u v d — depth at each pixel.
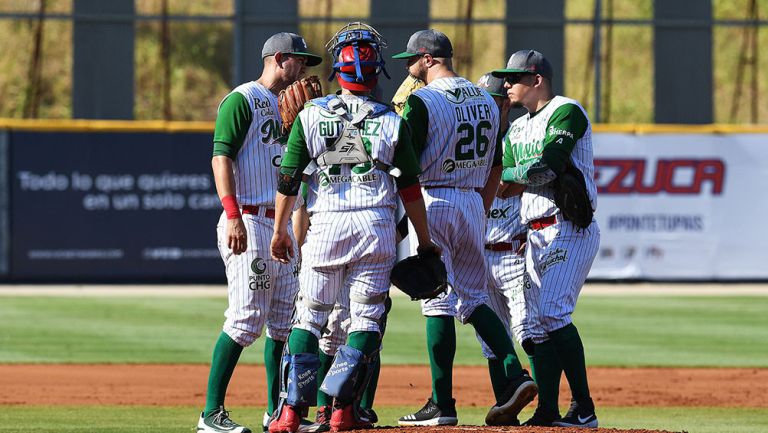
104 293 60.84
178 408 29.45
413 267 20.23
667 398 31.73
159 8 113.31
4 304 55.41
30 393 31.89
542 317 22.48
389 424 26.56
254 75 70.75
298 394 19.98
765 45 115.06
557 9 72.38
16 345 41.94
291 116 21.42
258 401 30.98
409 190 19.97
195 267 65.12
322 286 20.34
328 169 19.97
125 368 36.84
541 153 22.75
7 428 25.31
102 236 64.56
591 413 22.41
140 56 111.25
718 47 115.12
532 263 23.20
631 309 54.81
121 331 45.91
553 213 22.70
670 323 49.69
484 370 37.06
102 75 70.81
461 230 22.12
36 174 64.12
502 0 111.19
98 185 64.50
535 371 23.20
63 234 64.38
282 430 20.03
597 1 71.75
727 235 66.69
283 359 20.34
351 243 19.98
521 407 21.47
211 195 65.12
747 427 26.31
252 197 21.97
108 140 64.50
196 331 46.00
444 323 22.28
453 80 22.31
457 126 21.91
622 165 66.31
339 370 19.92
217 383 21.86
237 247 21.27
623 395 32.28
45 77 108.12
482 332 22.11
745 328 48.16
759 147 66.69
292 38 22.31
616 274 66.62
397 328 47.28
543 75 23.00
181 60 112.19
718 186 66.62
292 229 22.50
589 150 22.81
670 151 66.31
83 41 70.69
